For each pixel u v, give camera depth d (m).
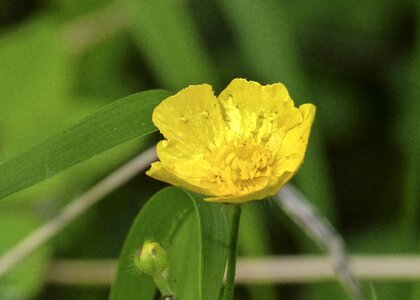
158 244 0.25
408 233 0.34
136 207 0.35
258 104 0.26
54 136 0.26
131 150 0.34
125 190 0.36
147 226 0.26
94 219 0.35
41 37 0.35
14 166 0.26
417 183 0.34
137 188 0.36
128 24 0.36
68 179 0.33
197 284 0.26
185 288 0.26
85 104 0.34
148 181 0.36
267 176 0.26
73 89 0.36
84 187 0.34
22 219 0.33
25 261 0.33
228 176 0.25
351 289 0.30
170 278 0.26
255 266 0.32
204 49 0.36
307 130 0.25
